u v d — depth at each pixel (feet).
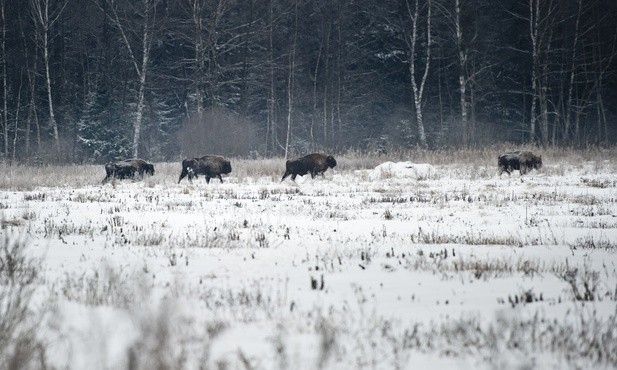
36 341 60.23
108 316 72.13
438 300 87.76
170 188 321.52
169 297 86.58
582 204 233.14
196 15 522.06
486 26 619.26
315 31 649.20
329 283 100.83
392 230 172.76
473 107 548.72
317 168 344.49
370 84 653.30
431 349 63.57
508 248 140.05
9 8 615.57
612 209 218.18
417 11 531.50
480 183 317.42
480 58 617.21
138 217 200.44
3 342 58.65
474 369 57.41
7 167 424.05
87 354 57.00
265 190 295.07
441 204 230.07
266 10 594.65
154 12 528.22
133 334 62.85
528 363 58.75
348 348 63.82
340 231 169.78
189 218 197.88
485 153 414.21
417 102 523.70
